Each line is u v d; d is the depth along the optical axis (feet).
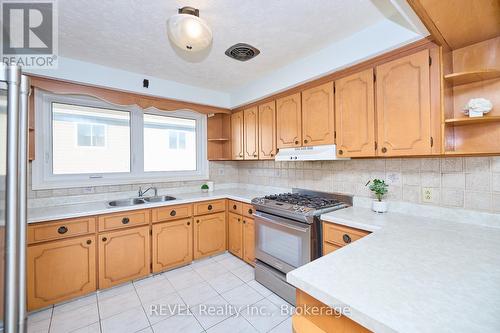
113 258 7.15
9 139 3.07
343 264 3.10
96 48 6.32
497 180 4.66
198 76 8.48
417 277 2.74
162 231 8.14
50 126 7.56
